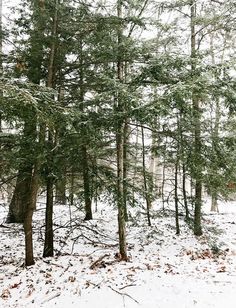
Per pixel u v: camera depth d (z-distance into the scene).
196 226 15.20
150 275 9.16
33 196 10.62
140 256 12.00
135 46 10.20
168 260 11.45
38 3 10.04
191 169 11.49
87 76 11.53
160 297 7.69
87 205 16.98
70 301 7.94
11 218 16.59
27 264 10.72
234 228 17.27
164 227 16.53
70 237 14.65
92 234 14.95
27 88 7.76
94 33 10.50
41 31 10.66
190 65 9.57
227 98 9.74
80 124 9.66
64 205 21.55
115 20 10.15
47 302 8.07
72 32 10.80
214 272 9.63
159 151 14.12
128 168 18.52
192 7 14.80
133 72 10.68
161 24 10.42
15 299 8.49
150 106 8.65
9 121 8.83
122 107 9.85
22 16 10.81
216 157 11.06
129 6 10.66
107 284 8.56
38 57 11.05
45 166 11.11
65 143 10.55
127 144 16.95
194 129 11.65
